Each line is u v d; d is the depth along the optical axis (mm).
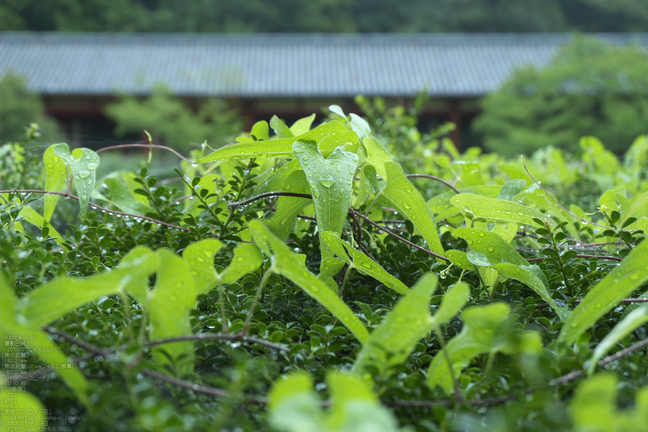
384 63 15523
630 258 566
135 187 923
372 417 365
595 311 570
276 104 14641
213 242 556
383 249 783
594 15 28703
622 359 565
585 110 10859
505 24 28094
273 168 816
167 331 553
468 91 13828
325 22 27484
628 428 364
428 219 718
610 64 10672
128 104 12383
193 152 1158
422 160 1659
